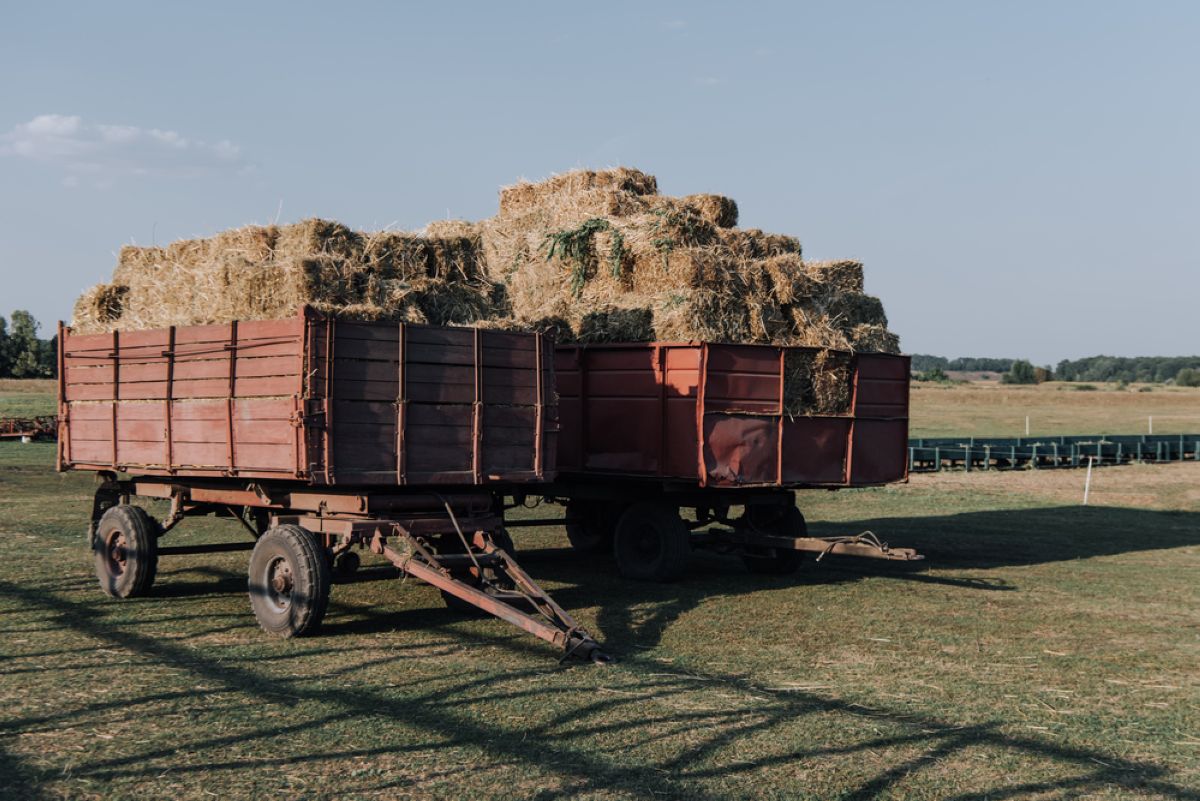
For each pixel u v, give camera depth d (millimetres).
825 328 10703
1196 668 7012
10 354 93375
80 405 9836
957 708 5934
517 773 4707
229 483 8969
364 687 6172
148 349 8820
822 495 21094
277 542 7723
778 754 5039
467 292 9047
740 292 10359
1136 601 9531
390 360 7594
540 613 7793
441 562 7812
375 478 7520
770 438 10211
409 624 8188
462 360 8008
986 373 175000
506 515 16562
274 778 4613
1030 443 31953
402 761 4848
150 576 9133
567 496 11352
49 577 10148
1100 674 6816
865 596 9680
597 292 10898
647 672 6645
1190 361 189750
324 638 7609
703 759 4941
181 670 6539
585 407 10875
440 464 7895
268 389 7504
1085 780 4797
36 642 7312
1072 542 14070
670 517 10367
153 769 4711
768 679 6523
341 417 7363
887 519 16859
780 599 9484
